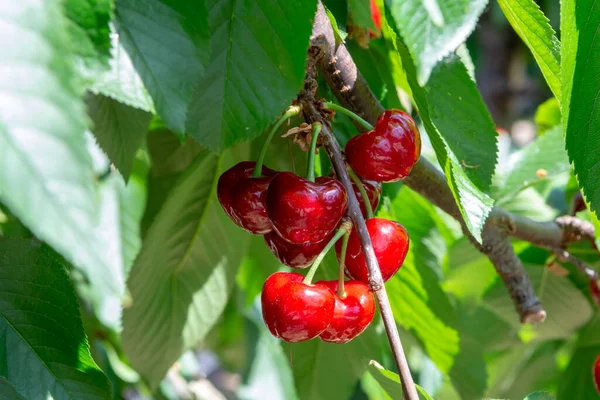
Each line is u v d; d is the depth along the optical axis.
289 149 0.61
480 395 0.72
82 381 0.52
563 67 0.50
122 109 0.55
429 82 0.55
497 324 0.83
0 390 0.51
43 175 0.37
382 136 0.51
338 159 0.51
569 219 0.68
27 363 0.52
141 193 0.76
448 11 0.44
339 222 0.50
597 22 0.50
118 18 0.47
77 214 0.37
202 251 0.66
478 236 0.50
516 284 0.67
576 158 0.52
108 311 0.78
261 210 0.51
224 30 0.50
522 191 0.76
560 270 0.72
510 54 1.46
